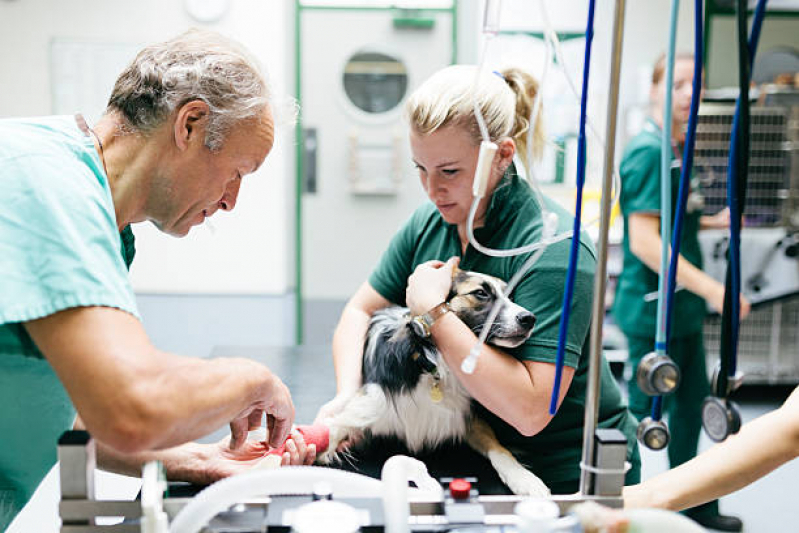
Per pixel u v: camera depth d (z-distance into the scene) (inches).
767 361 133.0
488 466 44.4
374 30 157.8
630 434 48.3
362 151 163.9
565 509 30.8
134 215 39.6
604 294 29.6
